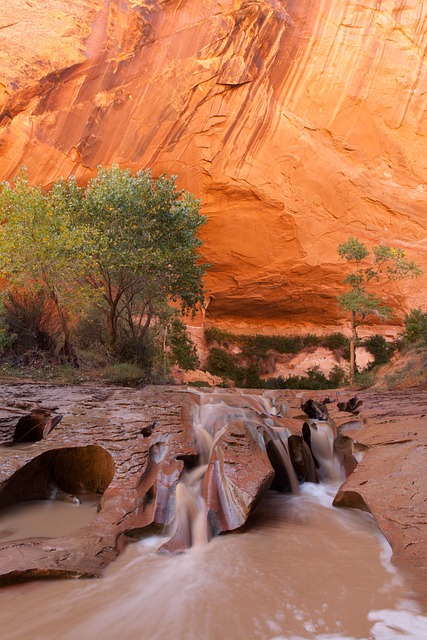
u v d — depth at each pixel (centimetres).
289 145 2298
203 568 304
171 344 2491
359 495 397
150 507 385
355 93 2312
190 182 2256
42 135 1909
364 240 2448
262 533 376
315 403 808
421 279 2456
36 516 407
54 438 486
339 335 2820
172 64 2039
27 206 1079
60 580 281
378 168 2412
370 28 2266
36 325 1173
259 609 246
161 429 522
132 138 2064
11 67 1836
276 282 2603
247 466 427
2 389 725
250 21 2072
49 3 1908
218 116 2153
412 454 451
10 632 226
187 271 1467
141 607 250
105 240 1198
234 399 703
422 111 2372
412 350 1562
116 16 1972
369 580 280
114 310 1347
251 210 2375
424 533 312
